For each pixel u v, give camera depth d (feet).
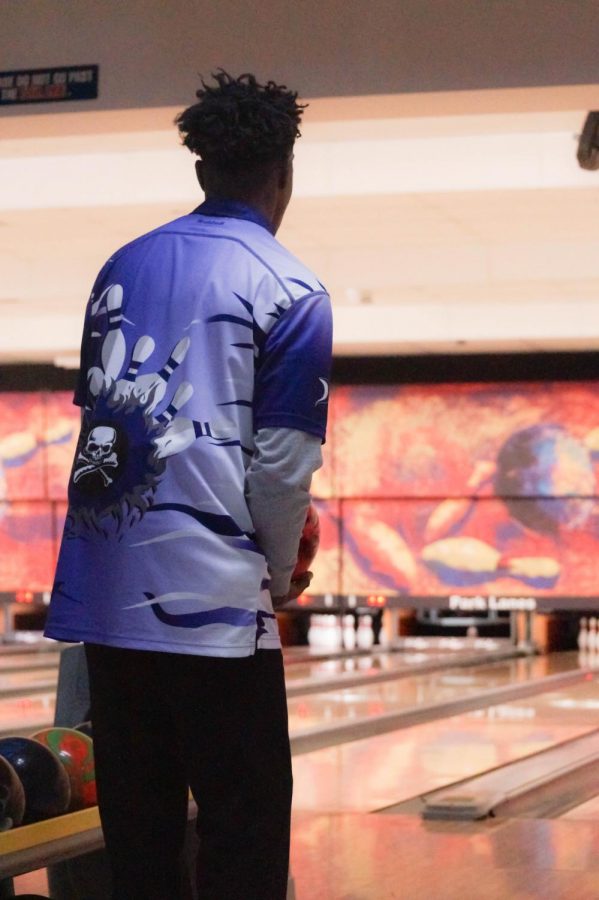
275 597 5.98
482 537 41.83
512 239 29.58
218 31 15.14
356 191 23.73
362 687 31.96
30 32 15.48
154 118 15.66
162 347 5.87
